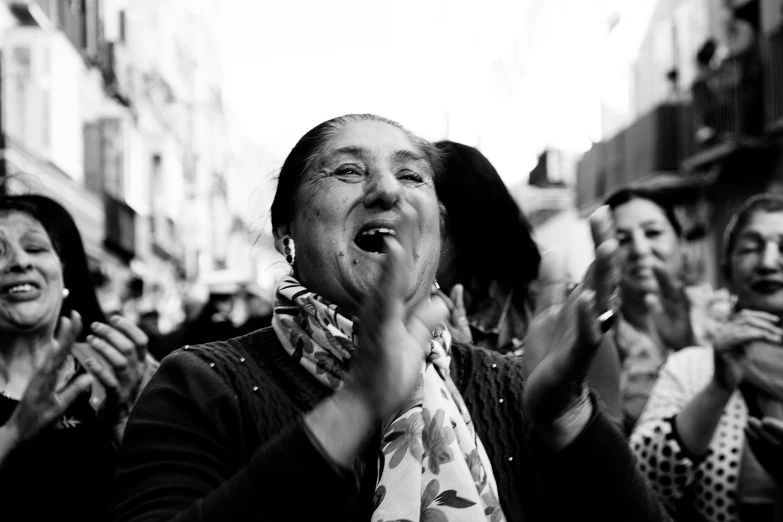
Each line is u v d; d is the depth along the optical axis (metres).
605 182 24.95
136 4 37.19
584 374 1.75
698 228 20.44
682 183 20.98
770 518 2.97
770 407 3.05
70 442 2.75
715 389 2.91
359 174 1.95
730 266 3.53
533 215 36.59
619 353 4.14
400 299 1.51
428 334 1.58
